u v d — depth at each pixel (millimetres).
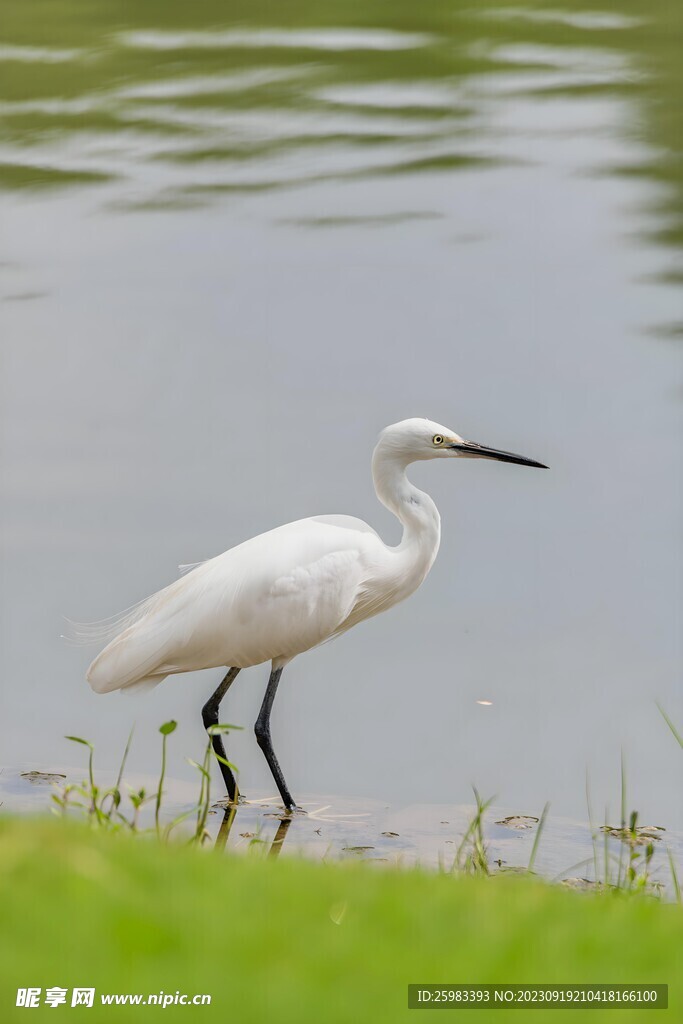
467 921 5355
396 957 4938
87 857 5551
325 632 10188
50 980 4574
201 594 9758
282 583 9836
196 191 25328
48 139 28141
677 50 34375
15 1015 4387
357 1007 4574
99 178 26016
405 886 5805
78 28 36562
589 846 9352
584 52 34344
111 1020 4391
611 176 25906
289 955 4887
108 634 10484
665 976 4980
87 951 4773
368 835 9414
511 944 5133
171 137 28266
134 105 30359
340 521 10680
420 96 30953
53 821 6367
